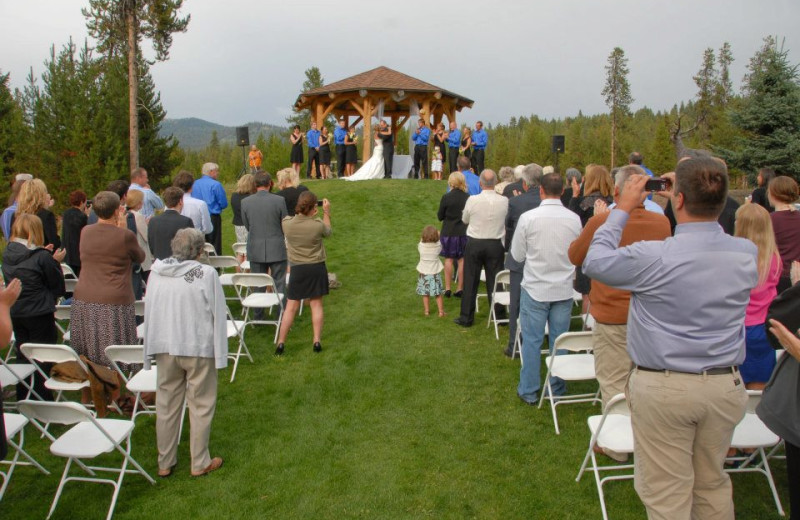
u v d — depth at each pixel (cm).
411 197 1445
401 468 392
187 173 729
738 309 235
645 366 245
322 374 556
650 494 247
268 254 676
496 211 634
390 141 1662
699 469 246
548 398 482
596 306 384
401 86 1734
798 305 256
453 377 542
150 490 374
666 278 234
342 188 1502
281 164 5541
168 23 2159
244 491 371
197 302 377
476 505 351
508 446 418
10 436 345
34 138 2372
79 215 639
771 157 1605
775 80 1642
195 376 385
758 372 376
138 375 446
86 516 347
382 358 591
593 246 252
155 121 2562
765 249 364
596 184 488
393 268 964
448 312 734
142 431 458
